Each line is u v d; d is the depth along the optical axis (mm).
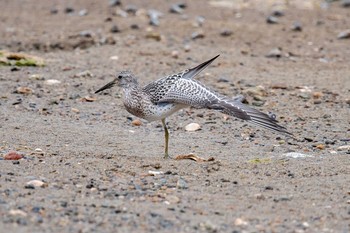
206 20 25109
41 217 10164
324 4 28188
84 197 11047
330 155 13672
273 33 23859
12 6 27328
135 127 15375
